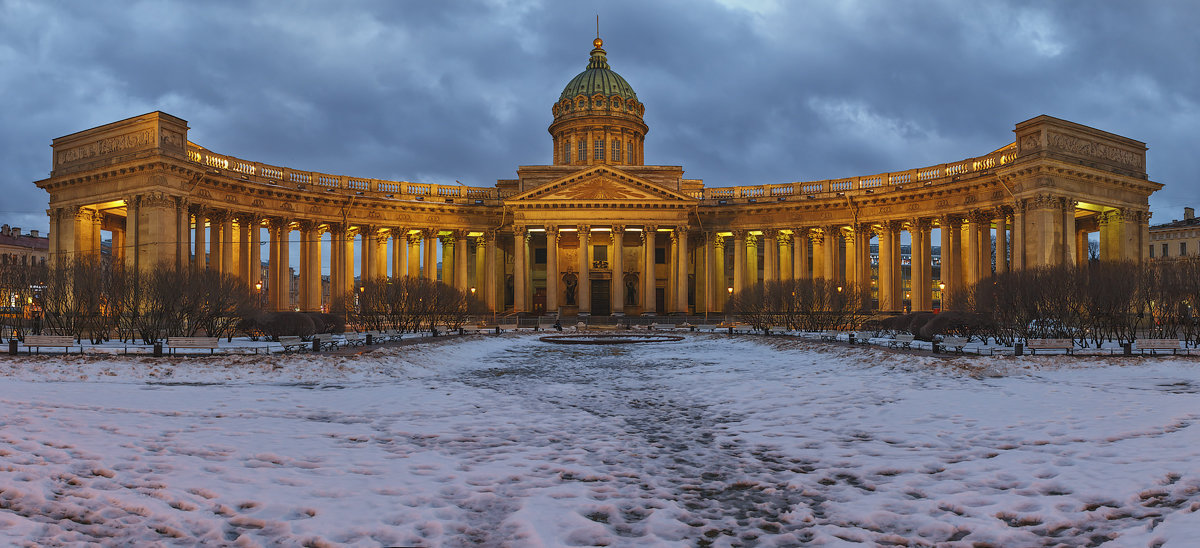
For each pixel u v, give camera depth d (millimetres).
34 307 48438
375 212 80625
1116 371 29047
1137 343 34281
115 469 13109
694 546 10086
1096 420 17875
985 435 16578
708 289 85875
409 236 88562
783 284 62938
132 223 60156
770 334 56656
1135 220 66438
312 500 11578
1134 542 9758
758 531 10695
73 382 26281
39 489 11711
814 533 10539
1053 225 60688
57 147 65500
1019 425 17547
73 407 19953
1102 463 13680
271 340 44500
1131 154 65812
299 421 18719
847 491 12539
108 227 70000
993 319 43281
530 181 89562
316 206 76438
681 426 18672
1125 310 40312
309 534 10109
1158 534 9828
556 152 104062
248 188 69812
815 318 60062
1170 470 12992
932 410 20000
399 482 12773
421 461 14383
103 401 21328
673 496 12422
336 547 9695
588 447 16047
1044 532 10352
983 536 10258
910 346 39375
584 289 82875
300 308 76750
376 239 82062
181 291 42500
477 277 88750
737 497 12398
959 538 10234
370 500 11680
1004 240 65750
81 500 11383
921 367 29672
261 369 29219
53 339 34250
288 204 74125
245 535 9992
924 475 13383
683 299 83125
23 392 22703
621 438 17062
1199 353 34438
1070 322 41094
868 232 79688
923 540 10180
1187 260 42781
